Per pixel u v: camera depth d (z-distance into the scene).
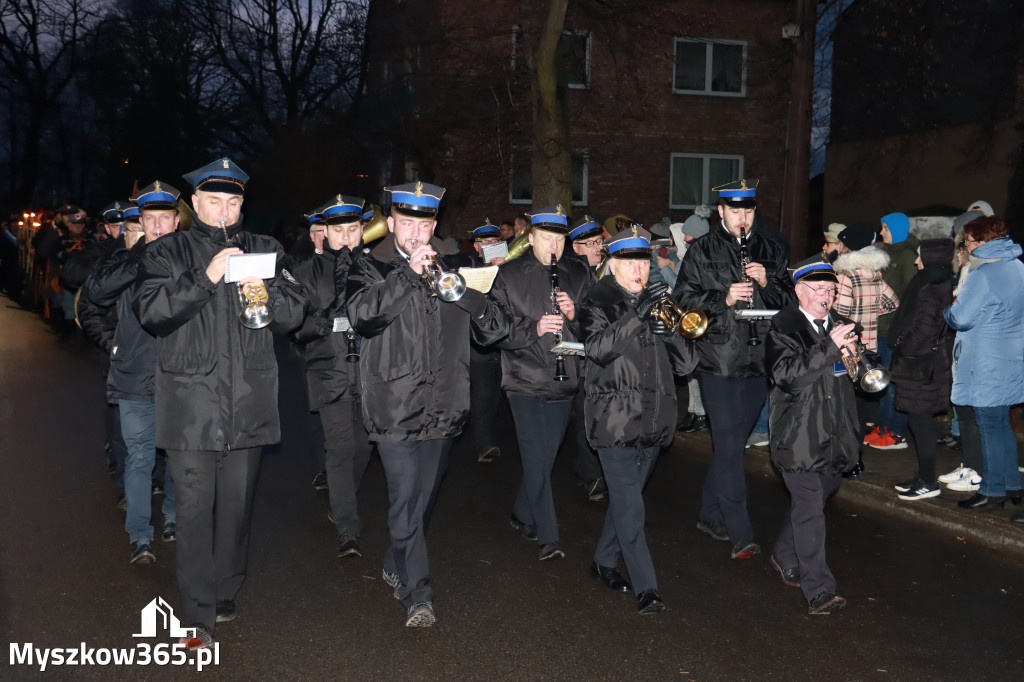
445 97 19.64
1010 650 4.44
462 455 8.41
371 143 25.44
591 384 4.92
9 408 10.18
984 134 17.69
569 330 5.57
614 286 4.91
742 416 5.67
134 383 5.54
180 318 4.22
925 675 4.18
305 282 5.66
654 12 19.11
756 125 22.53
